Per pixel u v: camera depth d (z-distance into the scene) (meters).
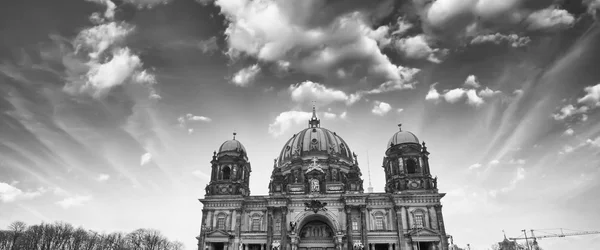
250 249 93.25
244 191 102.56
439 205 89.50
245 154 107.38
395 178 94.56
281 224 90.94
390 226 90.25
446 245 85.25
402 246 86.44
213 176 101.31
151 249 152.88
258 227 94.50
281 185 99.69
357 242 87.50
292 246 89.44
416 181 93.31
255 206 96.38
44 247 124.50
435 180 92.88
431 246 86.12
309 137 116.75
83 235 137.38
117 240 148.25
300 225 93.25
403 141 99.19
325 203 93.25
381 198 92.75
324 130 122.25
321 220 96.25
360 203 91.50
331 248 94.00
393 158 98.69
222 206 96.00
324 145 113.69
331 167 107.44
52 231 127.12
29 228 126.62
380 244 90.62
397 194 91.25
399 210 90.19
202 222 94.88
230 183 98.62
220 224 94.56
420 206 90.50
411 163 97.25
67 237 129.75
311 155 109.94
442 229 87.12
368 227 90.75
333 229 91.31
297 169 109.75
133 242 152.00
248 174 109.06
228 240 90.94
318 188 96.62
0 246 122.38
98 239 143.00
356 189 97.50
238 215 94.25
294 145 118.81
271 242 90.06
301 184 98.81
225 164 102.31
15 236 123.81
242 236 92.31
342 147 117.81
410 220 89.44
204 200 96.62
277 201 94.19
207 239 91.44
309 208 93.25
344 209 92.56
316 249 94.44
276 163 122.44
